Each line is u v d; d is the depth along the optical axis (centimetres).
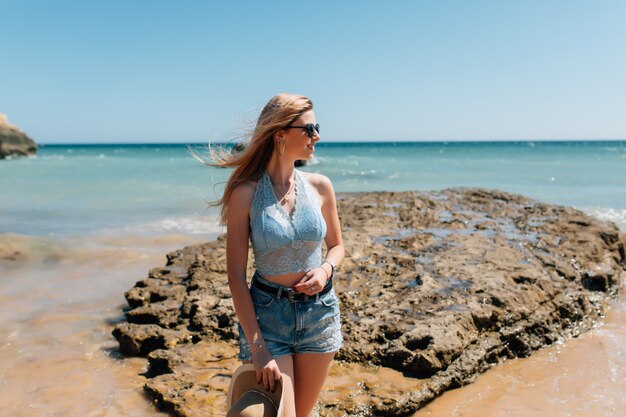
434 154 7656
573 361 518
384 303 563
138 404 433
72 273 864
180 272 720
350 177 3222
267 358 255
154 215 1558
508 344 532
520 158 5838
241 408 248
